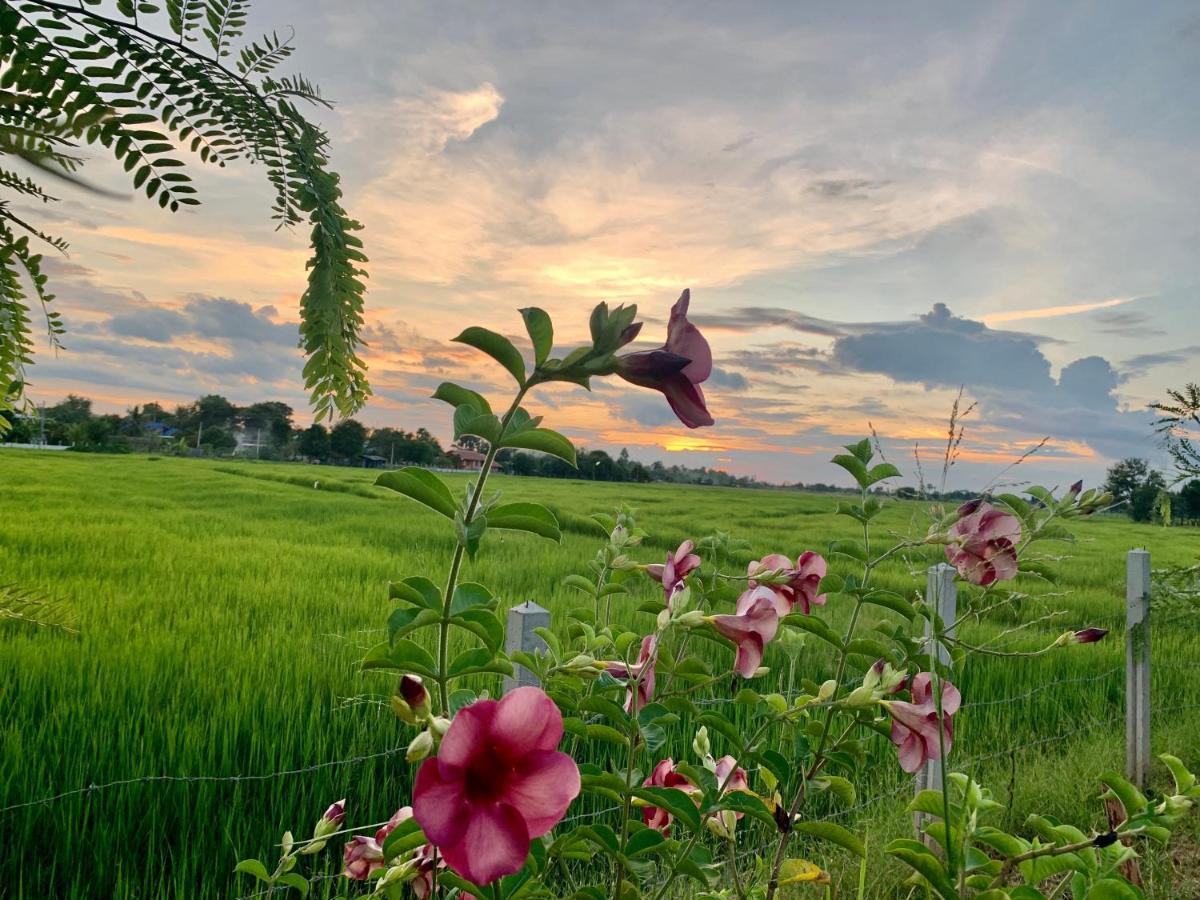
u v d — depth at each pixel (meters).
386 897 1.63
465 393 1.11
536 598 8.67
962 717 5.60
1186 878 3.41
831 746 2.09
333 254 1.34
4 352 1.54
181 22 1.30
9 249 1.41
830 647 7.07
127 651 6.12
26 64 1.10
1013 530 2.08
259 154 1.28
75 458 34.41
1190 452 5.77
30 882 3.42
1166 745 5.34
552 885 2.23
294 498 22.84
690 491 45.38
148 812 3.84
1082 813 4.23
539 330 1.03
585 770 1.52
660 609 2.06
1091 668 7.62
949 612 3.66
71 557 10.91
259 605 8.20
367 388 1.46
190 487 24.75
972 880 1.74
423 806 0.94
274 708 5.00
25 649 5.99
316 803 4.07
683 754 4.42
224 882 3.53
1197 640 8.48
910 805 1.87
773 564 2.02
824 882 1.98
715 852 3.46
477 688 5.02
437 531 15.77
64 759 4.31
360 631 6.32
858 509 2.20
